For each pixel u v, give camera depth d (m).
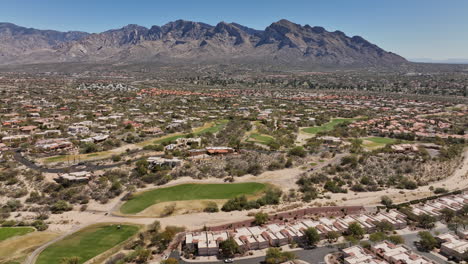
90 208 104.31
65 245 81.94
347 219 94.88
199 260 76.25
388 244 80.31
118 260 74.69
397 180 128.38
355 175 133.25
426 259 74.50
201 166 139.25
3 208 101.81
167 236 82.38
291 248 81.44
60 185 117.12
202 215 98.94
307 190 117.62
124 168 136.88
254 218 96.25
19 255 77.50
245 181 126.50
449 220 95.75
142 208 103.56
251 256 78.19
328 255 78.31
